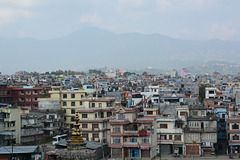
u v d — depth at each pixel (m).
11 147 87.88
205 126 99.62
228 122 97.75
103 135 102.75
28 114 120.56
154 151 96.69
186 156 97.62
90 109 103.50
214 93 178.75
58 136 109.56
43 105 134.88
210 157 95.81
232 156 94.62
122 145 95.00
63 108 134.12
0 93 148.25
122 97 151.75
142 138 94.62
